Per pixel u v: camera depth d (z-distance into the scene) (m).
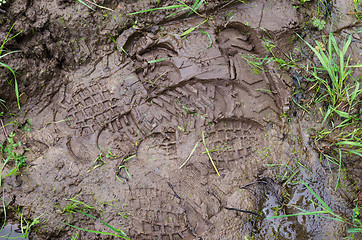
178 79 2.47
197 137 2.32
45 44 2.46
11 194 2.12
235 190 2.19
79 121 2.36
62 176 2.17
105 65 2.52
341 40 2.67
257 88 2.48
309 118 2.42
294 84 2.50
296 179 2.24
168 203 2.13
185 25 2.67
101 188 2.15
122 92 2.43
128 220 2.08
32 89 2.41
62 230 2.07
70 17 2.49
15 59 2.36
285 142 2.35
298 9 2.72
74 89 2.46
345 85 2.49
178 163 2.25
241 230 2.06
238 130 2.39
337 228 2.08
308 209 2.15
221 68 2.47
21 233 2.10
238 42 2.65
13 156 2.19
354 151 2.21
